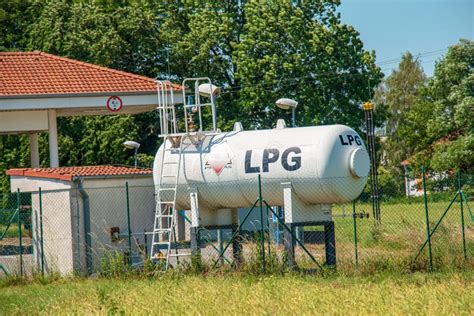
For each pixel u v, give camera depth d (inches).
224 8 3447.3
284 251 1312.7
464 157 3735.2
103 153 3085.6
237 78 3292.3
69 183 1507.1
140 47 3221.0
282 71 3243.1
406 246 1369.3
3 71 2134.6
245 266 1296.8
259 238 1338.6
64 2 3223.4
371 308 872.3
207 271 1314.0
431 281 1083.3
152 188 1568.7
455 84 3971.5
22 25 3277.6
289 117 3275.1
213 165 1409.9
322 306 900.6
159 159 1473.9
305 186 1320.1
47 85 2078.0
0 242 2011.6
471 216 1611.7
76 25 3149.6
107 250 1451.8
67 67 2176.4
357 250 1358.3
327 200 1328.7
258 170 1357.0
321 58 3292.3
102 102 2066.9
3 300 1166.3
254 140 1386.6
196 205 1433.3
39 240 1515.7
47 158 3078.2
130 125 3112.7
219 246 1472.7
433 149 4185.5
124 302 1004.6
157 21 3410.4
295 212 1328.7
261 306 916.0
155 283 1200.2
